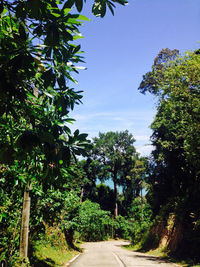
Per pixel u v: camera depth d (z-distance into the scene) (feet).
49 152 6.61
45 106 8.21
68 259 37.81
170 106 50.29
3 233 18.97
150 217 88.94
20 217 21.75
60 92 7.68
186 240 45.88
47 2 5.71
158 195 74.33
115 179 186.91
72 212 48.14
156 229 65.16
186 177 59.93
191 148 44.52
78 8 5.62
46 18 5.92
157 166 74.74
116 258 42.22
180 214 51.29
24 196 20.56
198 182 50.47
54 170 6.95
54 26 5.92
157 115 69.92
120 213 180.96
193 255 39.65
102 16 6.26
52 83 6.85
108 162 184.96
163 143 65.10
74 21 6.17
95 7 6.20
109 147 183.73
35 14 5.57
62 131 7.30
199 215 44.09
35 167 7.93
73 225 49.47
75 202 47.83
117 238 151.02
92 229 128.06
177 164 62.75
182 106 48.91
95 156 183.52
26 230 20.18
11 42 6.48
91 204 135.85
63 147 6.66
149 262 37.55
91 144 7.05
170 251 48.55
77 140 7.00
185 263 35.65
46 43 5.92
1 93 6.08
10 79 5.99
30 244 27.32
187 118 46.70
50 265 27.50
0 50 6.07
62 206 30.99
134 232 98.94
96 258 41.55
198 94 46.68
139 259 41.70
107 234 148.97
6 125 7.49
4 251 18.02
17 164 8.68
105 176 184.65
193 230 43.09
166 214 62.28
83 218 59.93
